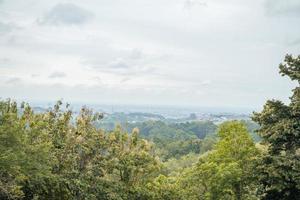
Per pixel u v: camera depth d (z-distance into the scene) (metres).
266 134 26.44
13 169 20.16
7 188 20.41
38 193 25.38
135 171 30.91
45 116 29.00
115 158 29.69
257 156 26.91
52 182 25.86
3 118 21.33
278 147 26.78
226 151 28.94
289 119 25.97
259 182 26.16
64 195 27.09
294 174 24.23
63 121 29.05
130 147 31.30
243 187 28.14
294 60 26.95
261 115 27.52
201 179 30.33
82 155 29.08
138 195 30.92
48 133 27.70
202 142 131.00
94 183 28.78
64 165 27.86
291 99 27.05
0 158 19.33
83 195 27.56
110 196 28.78
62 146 28.42
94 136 29.33
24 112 28.22
